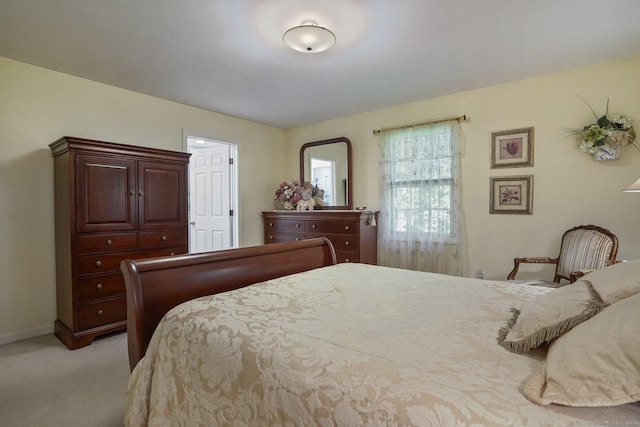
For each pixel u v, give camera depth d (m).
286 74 2.98
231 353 1.05
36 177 2.82
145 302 1.42
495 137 3.31
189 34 2.29
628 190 2.17
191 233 4.93
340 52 2.56
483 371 0.86
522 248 3.20
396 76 3.05
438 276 2.01
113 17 2.08
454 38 2.35
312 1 1.92
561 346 0.84
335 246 3.88
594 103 2.83
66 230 2.65
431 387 0.77
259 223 4.77
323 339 1.05
